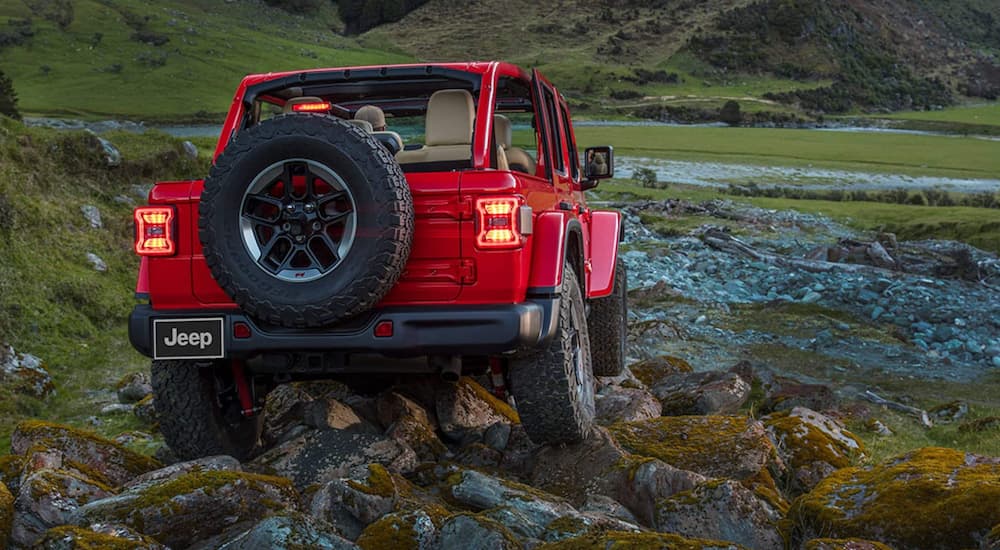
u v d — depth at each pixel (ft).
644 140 500.33
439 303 14.67
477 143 15.89
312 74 17.44
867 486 13.70
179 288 15.25
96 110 612.70
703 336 46.11
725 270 69.92
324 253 14.57
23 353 33.53
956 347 46.34
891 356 43.16
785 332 47.70
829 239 101.60
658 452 16.92
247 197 13.96
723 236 83.76
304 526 11.54
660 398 24.40
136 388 27.71
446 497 14.61
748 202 147.23
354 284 13.62
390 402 19.10
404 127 20.63
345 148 13.62
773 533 13.53
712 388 23.70
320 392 19.70
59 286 40.42
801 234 106.52
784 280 63.67
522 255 14.73
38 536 12.71
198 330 14.96
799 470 17.58
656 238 93.45
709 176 290.15
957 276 72.28
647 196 154.10
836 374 38.99
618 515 14.40
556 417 15.89
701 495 13.82
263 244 14.24
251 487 13.19
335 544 11.46
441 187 14.46
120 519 12.37
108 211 53.93
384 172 13.61
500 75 17.17
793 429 18.74
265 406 19.16
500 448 17.79
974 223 119.34
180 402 16.42
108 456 15.76
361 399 19.43
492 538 11.49
